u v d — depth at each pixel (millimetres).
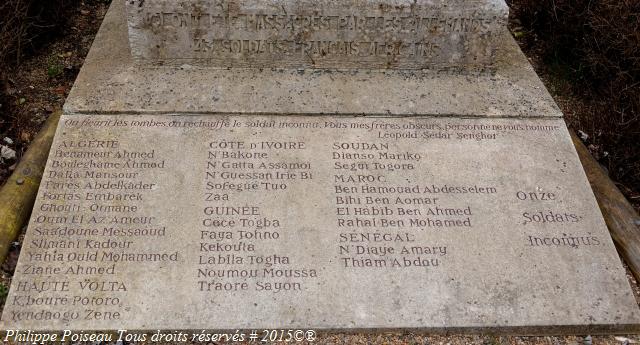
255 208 3504
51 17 5355
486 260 3406
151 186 3551
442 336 3250
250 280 3268
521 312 3252
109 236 3359
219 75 4160
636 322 3264
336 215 3512
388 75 4258
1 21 4719
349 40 4145
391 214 3535
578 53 5336
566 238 3518
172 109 3887
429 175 3707
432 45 4195
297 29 4074
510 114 4043
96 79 4082
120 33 4543
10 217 3678
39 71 5086
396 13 4043
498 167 3779
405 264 3367
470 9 4059
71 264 3260
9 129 4438
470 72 4324
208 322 3137
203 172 3627
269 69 4230
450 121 3984
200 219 3447
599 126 4695
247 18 4016
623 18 4727
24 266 3238
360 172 3689
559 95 5227
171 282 3234
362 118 3953
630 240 3799
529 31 5898
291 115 3928
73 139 3715
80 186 3527
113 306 3150
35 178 3918
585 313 3270
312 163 3705
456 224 3525
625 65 4863
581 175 3783
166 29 4043
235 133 3811
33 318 3104
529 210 3611
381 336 3234
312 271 3312
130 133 3766
